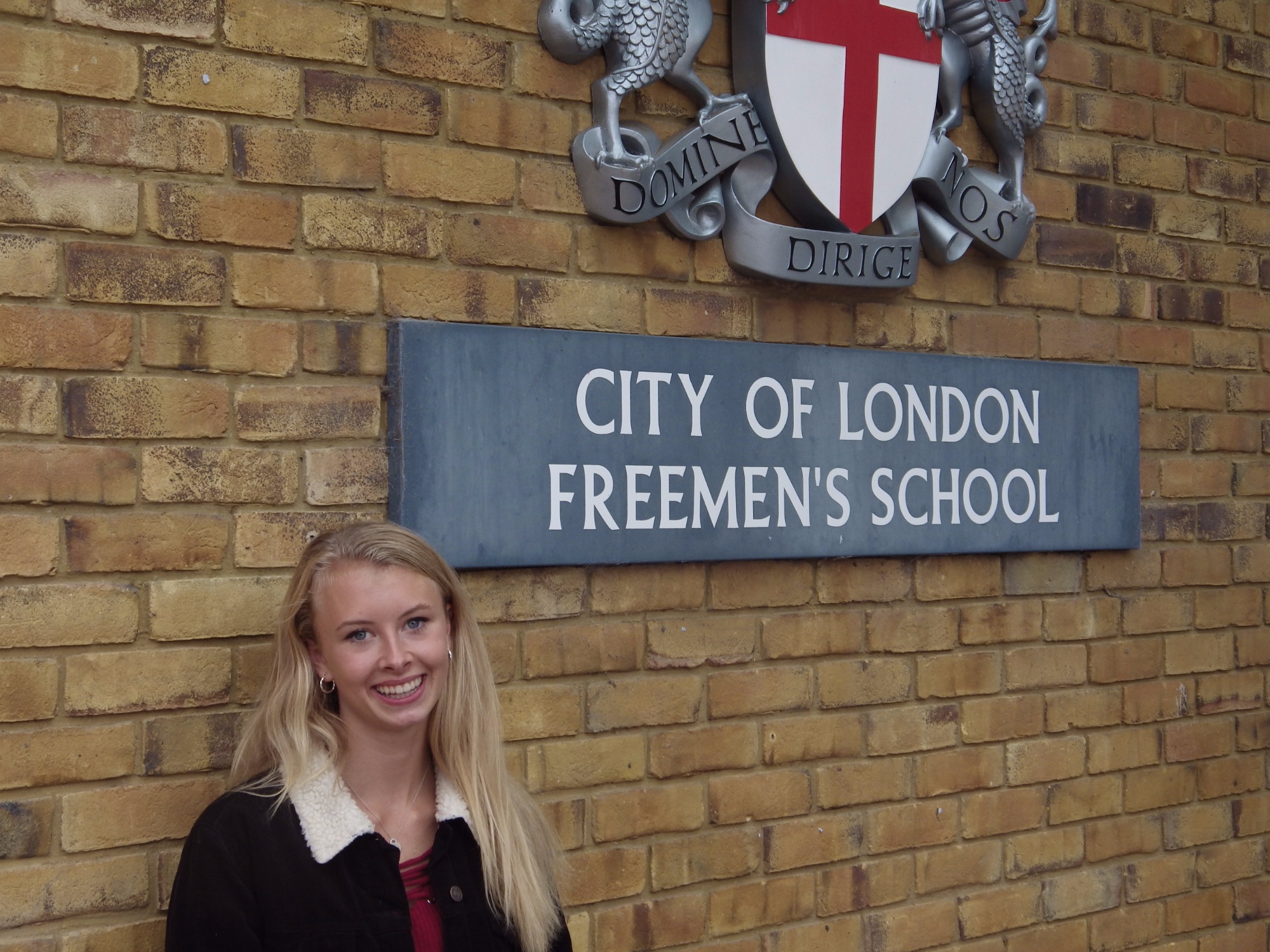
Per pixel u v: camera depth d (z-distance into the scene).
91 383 1.96
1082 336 2.99
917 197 2.76
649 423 2.39
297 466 2.12
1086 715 3.00
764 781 2.57
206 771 2.05
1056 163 2.95
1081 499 2.94
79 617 1.95
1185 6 3.16
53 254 1.94
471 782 1.93
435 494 2.18
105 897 1.97
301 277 2.12
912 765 2.75
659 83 2.46
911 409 2.71
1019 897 2.89
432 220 2.24
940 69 2.73
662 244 2.46
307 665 1.89
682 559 2.42
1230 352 3.23
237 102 2.07
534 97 2.34
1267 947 3.28
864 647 2.69
